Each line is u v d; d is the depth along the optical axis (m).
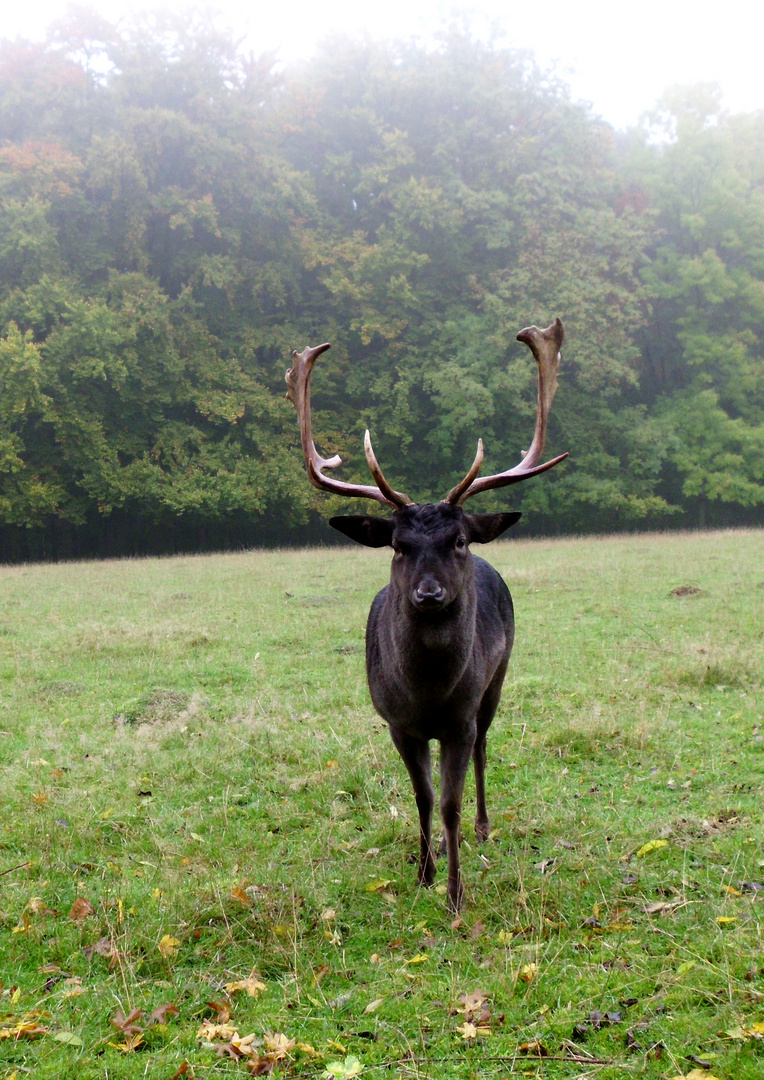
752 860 4.16
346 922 3.86
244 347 30.75
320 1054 2.91
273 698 7.43
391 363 32.59
